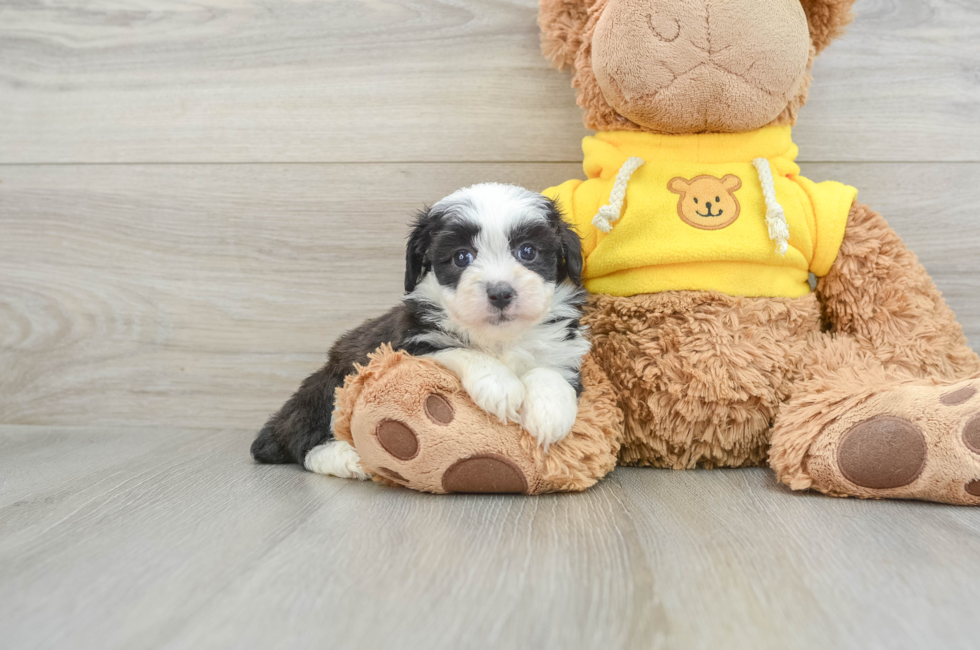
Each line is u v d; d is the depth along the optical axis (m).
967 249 0.76
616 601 0.45
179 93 0.81
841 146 0.77
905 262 0.67
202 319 0.82
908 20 0.76
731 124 0.67
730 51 0.64
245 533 0.53
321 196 0.80
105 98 0.81
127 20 0.81
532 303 0.60
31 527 0.55
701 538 0.52
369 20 0.79
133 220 0.82
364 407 0.60
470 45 0.79
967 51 0.76
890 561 0.48
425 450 0.59
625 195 0.67
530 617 0.44
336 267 0.81
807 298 0.68
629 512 0.56
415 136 0.79
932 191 0.77
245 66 0.80
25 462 0.70
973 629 0.43
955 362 0.65
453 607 0.45
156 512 0.57
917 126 0.76
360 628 0.43
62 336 0.83
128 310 0.82
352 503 0.59
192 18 0.80
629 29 0.64
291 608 0.45
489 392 0.58
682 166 0.68
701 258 0.66
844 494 0.58
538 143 0.79
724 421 0.65
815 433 0.59
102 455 0.72
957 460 0.55
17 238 0.83
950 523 0.54
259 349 0.82
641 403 0.67
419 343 0.63
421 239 0.65
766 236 0.66
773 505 0.57
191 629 0.43
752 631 0.43
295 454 0.68
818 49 0.70
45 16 0.81
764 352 0.65
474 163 0.79
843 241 0.68
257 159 0.81
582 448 0.60
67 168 0.82
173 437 0.79
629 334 0.67
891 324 0.66
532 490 0.60
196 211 0.81
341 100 0.80
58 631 0.43
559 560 0.49
